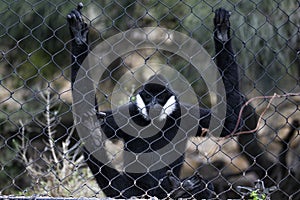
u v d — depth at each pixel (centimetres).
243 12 1722
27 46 1870
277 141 1909
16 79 2009
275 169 1925
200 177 1190
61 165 1611
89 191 1429
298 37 1731
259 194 1168
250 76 1727
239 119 1175
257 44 1716
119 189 1259
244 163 1961
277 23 1725
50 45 1875
